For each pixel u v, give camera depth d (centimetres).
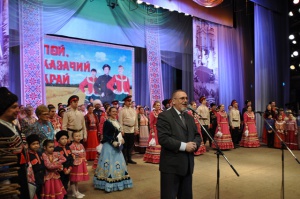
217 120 780
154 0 834
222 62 1107
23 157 207
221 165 588
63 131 367
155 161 607
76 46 814
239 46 1168
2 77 628
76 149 396
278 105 1195
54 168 336
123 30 893
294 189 428
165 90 1019
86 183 456
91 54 845
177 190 274
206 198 387
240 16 1177
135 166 583
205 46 1057
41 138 372
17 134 206
